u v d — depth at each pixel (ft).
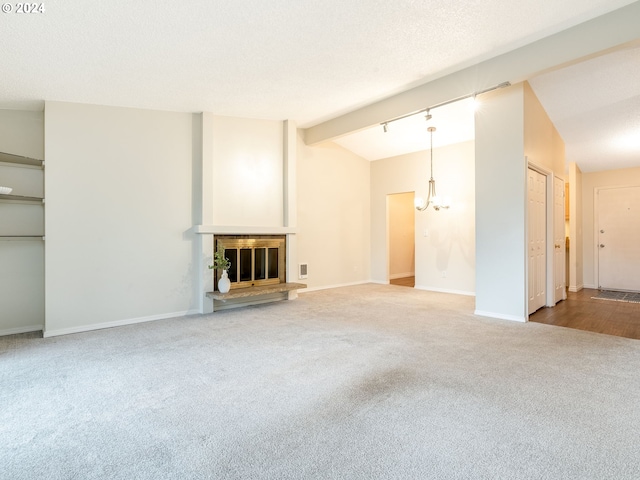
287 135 18.37
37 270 13.29
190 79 12.26
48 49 9.52
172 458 5.56
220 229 15.88
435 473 5.15
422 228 22.49
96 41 9.34
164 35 9.34
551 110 15.29
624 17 9.23
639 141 17.22
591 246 22.45
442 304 17.30
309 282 21.54
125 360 9.90
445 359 9.70
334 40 10.23
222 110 15.75
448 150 21.34
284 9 8.62
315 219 21.85
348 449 5.74
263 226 17.76
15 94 11.92
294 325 13.50
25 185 13.04
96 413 7.00
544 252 16.31
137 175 14.30
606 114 14.87
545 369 8.93
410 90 14.47
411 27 9.75
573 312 15.31
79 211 13.07
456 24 9.69
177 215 15.29
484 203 14.64
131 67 10.98
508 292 14.06
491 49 11.21
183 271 15.46
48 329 12.46
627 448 5.72
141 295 14.39
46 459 5.57
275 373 8.87
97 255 13.43
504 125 13.93
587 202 22.61
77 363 9.71
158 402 7.43
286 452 5.67
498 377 8.47
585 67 12.10
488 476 5.08
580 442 5.88
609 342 11.09
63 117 12.79
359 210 24.56
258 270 17.60
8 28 8.48
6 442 6.04
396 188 23.84
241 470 5.26
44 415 6.94
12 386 8.25
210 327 13.33
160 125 14.87
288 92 14.15
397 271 28.32
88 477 5.14
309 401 7.38
